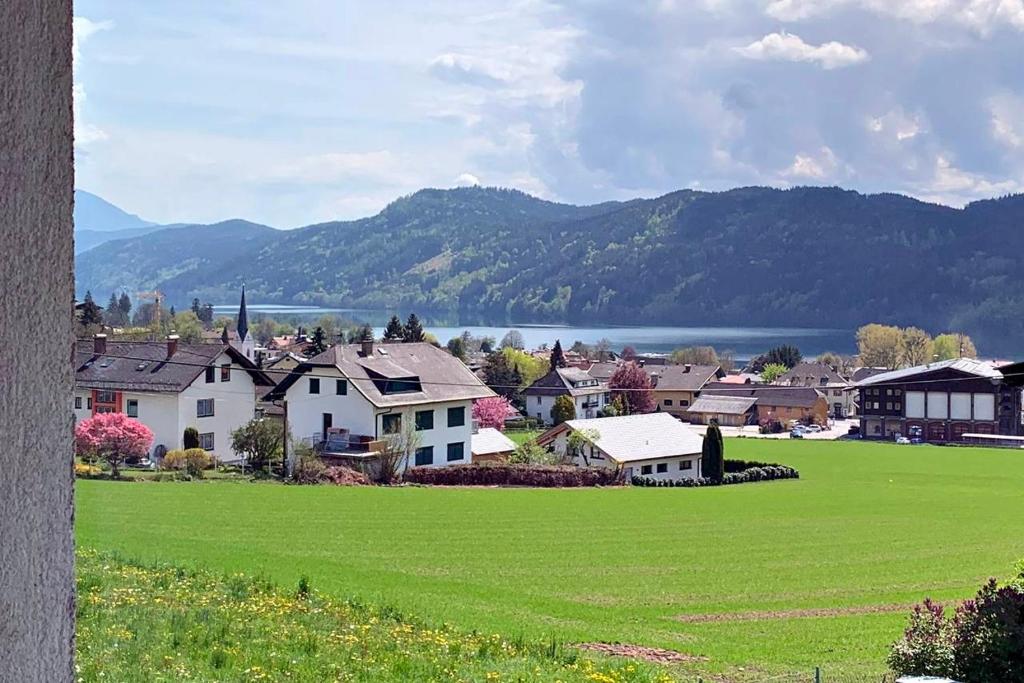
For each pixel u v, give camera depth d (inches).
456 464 2593.5
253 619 661.9
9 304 97.7
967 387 4510.3
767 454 3535.9
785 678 778.8
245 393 2672.2
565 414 4266.7
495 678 573.9
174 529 1455.5
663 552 1533.0
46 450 100.8
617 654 844.6
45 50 101.6
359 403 2465.6
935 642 652.1
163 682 437.7
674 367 5757.9
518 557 1440.7
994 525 1913.1
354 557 1349.7
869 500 2295.8
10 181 98.1
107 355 2637.8
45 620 100.4
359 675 545.0
